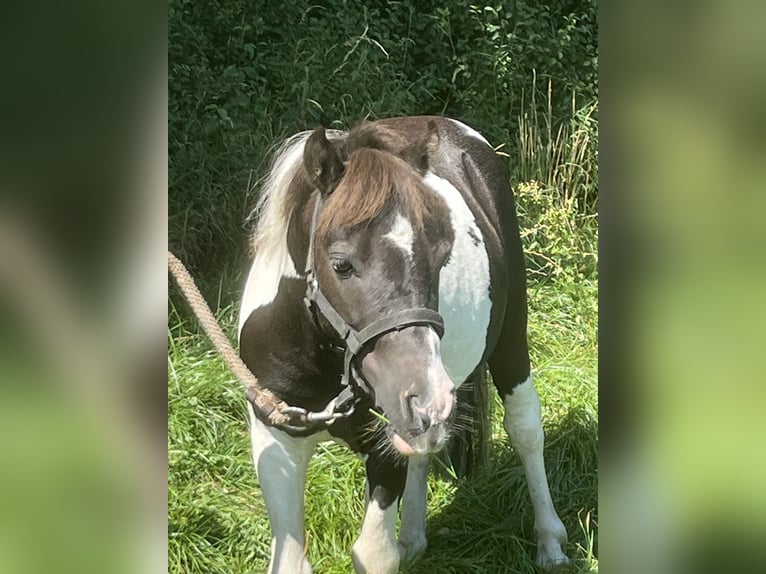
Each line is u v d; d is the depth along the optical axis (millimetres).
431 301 1934
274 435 2287
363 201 1908
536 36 5820
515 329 3035
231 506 3182
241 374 2170
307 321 2170
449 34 5879
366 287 1908
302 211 2168
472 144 3033
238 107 4684
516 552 3043
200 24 4957
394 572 2348
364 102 5133
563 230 4992
